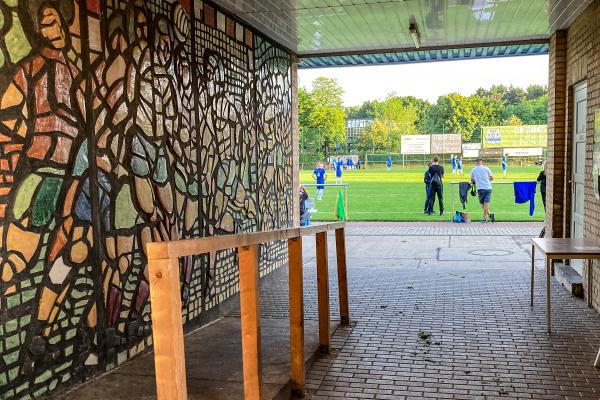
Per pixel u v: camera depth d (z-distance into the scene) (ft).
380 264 29.78
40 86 11.68
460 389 13.20
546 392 12.97
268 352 14.82
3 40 10.79
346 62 37.83
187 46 18.01
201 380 12.81
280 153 28.09
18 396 11.23
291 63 30.32
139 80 15.17
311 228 13.97
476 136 195.11
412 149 151.94
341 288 18.34
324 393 13.09
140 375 13.56
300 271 12.85
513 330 17.61
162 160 16.38
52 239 12.06
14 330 11.12
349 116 230.27
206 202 19.38
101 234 13.64
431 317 19.25
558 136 25.81
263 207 25.48
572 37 24.27
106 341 13.85
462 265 28.84
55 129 12.09
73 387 12.70
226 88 21.29
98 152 13.51
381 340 16.84
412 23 25.35
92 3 13.26
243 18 22.79
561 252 17.15
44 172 11.81
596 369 14.33
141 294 15.28
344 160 156.87
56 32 12.10
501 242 36.76
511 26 26.16
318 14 22.84
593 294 19.97
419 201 74.64
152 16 15.84
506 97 226.58
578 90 24.04
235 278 21.81
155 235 15.98
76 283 12.79
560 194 25.99
